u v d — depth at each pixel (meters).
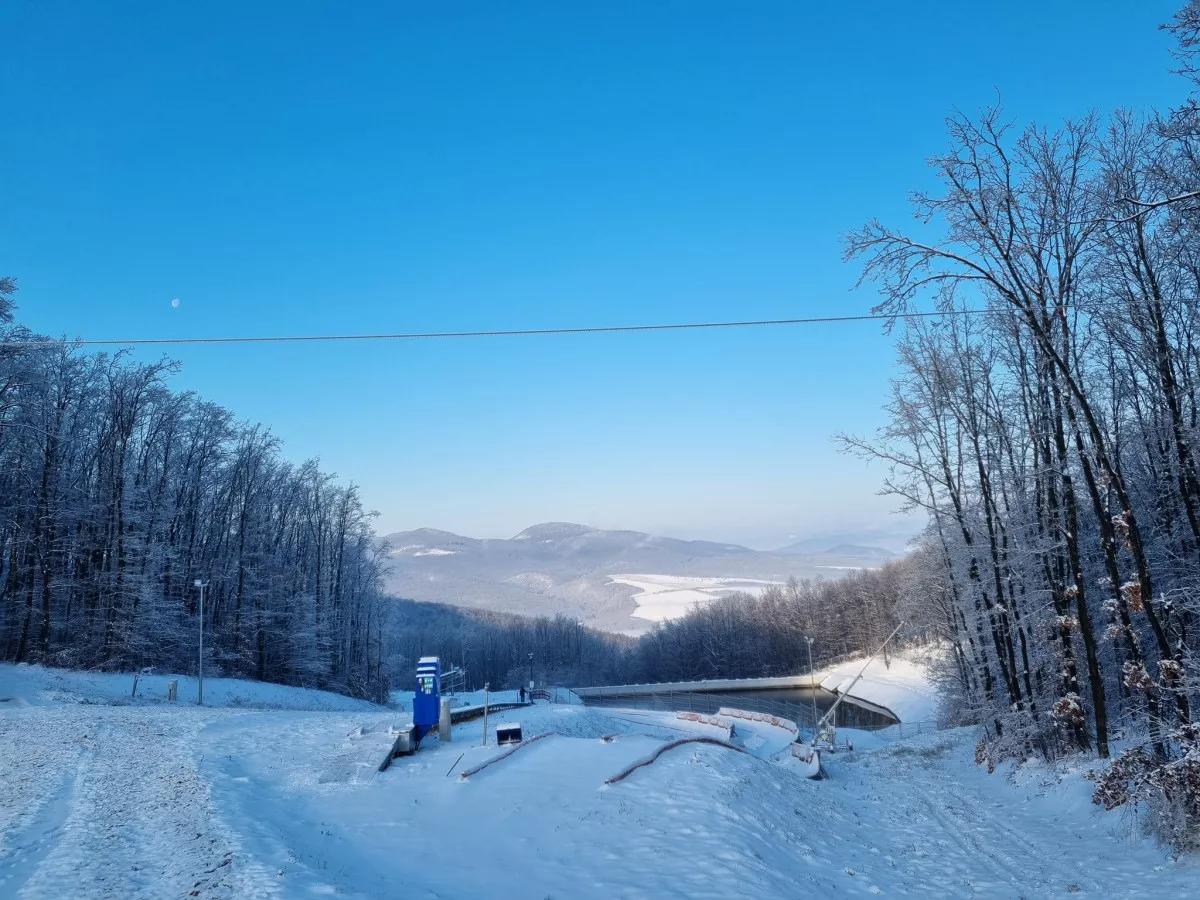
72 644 45.78
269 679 59.69
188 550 56.22
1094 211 16.97
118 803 15.60
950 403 28.20
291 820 14.49
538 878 12.16
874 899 12.92
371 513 76.19
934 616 37.91
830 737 50.09
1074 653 23.77
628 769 19.20
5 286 37.16
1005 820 19.58
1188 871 13.05
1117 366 22.41
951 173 17.55
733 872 12.47
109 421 50.97
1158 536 23.62
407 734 21.11
